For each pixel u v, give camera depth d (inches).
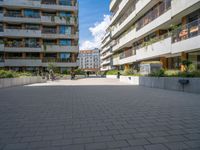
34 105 323.9
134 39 1193.4
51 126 200.1
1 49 1551.4
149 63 800.3
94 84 845.2
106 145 147.2
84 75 1963.6
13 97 427.2
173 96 415.8
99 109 285.0
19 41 1617.9
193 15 659.4
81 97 418.0
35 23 1647.4
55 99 391.5
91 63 6279.5
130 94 460.4
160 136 165.5
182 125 197.3
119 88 633.0
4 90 596.1
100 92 514.3
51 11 1712.6
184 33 621.3
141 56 1013.2
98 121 217.3
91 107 301.4
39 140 159.8
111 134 172.1
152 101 352.8
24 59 1594.5
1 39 1608.0
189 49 589.6
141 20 1058.7
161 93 473.4
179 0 653.3
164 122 209.2
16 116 246.1
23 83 865.5
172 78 543.5
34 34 1614.2
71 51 1692.9
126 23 1309.1
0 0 1560.0
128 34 1286.9
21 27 1642.5
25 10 1627.7
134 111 267.6
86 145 147.6
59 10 1696.6
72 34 1713.8
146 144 148.2
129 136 166.4
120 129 186.4
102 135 169.9
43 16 1638.8
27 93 506.9
